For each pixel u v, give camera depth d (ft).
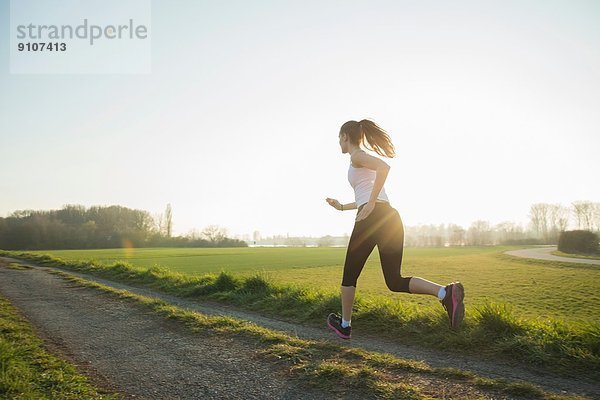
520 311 36.63
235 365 13.02
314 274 78.59
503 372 12.33
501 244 408.26
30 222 287.28
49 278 47.29
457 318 11.28
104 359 14.49
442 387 10.16
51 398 10.44
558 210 408.87
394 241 12.24
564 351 13.23
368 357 12.72
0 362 13.07
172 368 13.15
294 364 12.58
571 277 78.33
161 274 45.50
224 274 33.45
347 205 15.21
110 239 310.04
